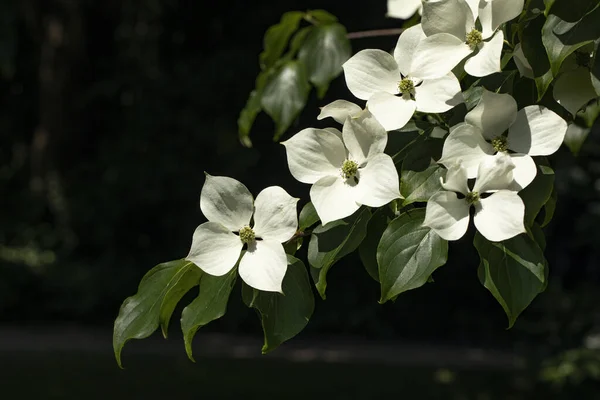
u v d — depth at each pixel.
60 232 14.14
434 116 1.68
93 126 15.12
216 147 13.79
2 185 14.67
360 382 9.75
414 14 2.62
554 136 1.55
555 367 8.15
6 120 15.92
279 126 2.84
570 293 9.12
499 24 1.62
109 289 12.98
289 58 2.96
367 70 1.68
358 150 1.57
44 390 9.31
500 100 1.55
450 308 12.60
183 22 14.89
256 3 14.62
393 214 1.61
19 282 12.81
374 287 12.64
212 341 12.08
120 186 13.80
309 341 12.19
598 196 10.45
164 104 14.07
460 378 9.77
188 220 13.85
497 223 1.48
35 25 15.02
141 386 9.55
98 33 15.13
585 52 1.76
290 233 1.55
